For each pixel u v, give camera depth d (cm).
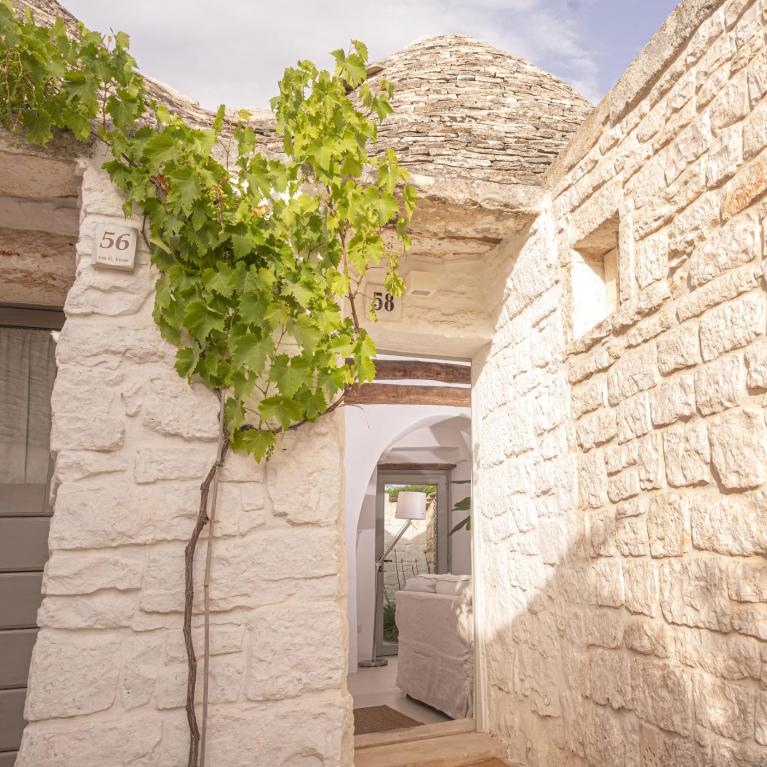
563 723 319
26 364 295
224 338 223
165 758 204
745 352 211
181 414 223
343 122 236
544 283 356
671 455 248
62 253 284
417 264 424
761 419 204
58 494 209
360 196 239
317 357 232
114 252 223
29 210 264
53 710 198
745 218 212
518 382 386
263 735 214
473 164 363
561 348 338
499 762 364
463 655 475
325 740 220
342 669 227
